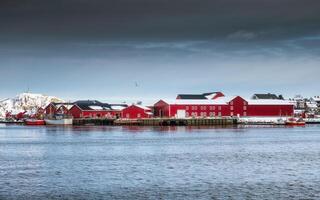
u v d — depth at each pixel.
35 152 91.44
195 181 56.47
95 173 62.72
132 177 59.41
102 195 49.22
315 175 60.53
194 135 142.88
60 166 69.81
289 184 54.41
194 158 79.19
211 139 125.12
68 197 48.44
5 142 120.12
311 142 114.56
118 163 72.88
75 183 55.47
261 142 114.50
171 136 138.25
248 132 161.12
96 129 190.38
